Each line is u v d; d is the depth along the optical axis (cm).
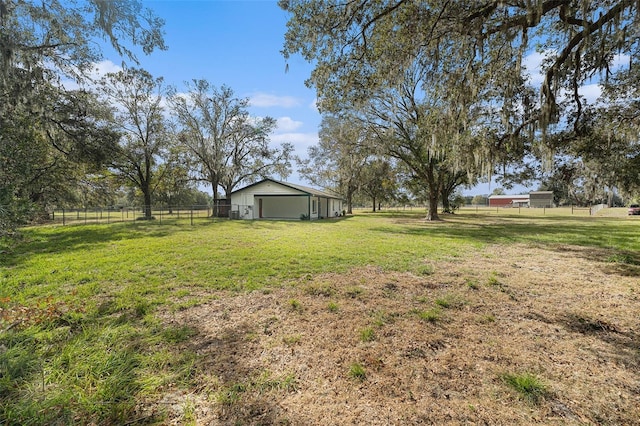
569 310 360
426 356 254
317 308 365
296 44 596
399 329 307
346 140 1667
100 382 208
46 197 1677
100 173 1961
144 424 173
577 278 503
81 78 869
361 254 704
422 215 2856
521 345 273
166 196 3384
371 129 1631
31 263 595
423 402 194
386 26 540
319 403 194
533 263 619
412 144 1731
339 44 579
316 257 666
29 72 646
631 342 279
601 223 1678
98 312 344
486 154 710
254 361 245
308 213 2141
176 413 183
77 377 214
